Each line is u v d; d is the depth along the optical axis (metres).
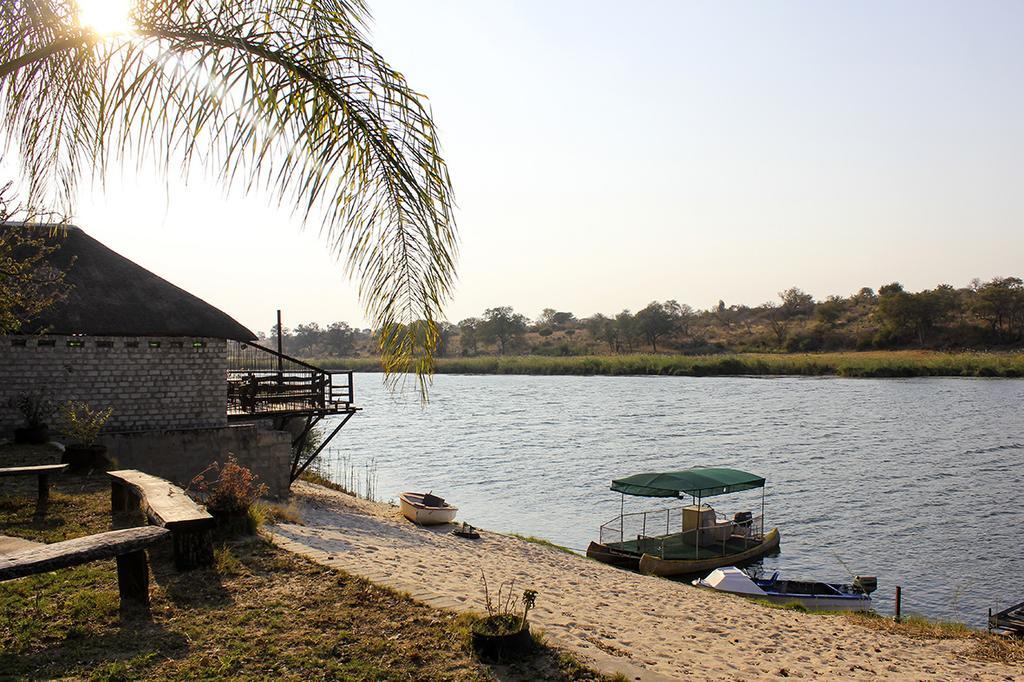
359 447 47.88
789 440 48.91
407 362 4.73
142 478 11.62
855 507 31.28
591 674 7.21
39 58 4.62
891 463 40.97
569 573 17.38
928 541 26.30
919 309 135.50
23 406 18.66
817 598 19.19
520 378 122.19
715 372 117.81
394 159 4.60
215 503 11.23
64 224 6.48
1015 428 53.66
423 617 8.14
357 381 131.00
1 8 4.70
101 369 20.19
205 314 21.48
